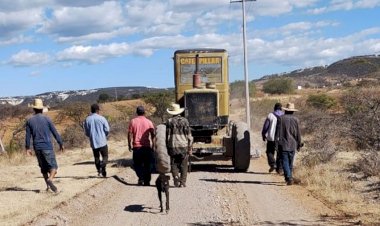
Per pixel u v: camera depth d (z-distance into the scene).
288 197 12.44
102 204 12.17
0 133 36.09
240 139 16.56
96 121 15.64
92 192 13.22
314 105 39.12
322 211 10.88
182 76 18.12
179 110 12.80
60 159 23.05
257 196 12.63
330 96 41.16
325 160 16.73
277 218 10.35
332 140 19.41
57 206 11.32
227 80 18.00
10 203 11.75
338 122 21.12
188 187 13.93
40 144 12.92
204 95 17.38
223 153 16.91
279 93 82.69
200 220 10.33
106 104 52.91
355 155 17.58
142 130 14.38
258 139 27.81
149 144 14.42
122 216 10.85
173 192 13.27
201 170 17.42
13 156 23.27
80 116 40.09
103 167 15.72
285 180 14.27
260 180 15.07
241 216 10.59
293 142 14.12
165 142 13.73
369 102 19.27
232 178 15.51
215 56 17.97
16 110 40.34
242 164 16.64
